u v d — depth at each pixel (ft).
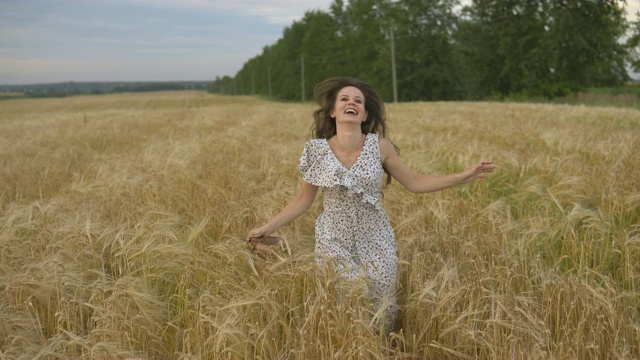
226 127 51.60
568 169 20.02
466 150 25.71
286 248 11.87
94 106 240.32
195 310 9.94
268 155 24.86
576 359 8.39
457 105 87.66
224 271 11.00
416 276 10.58
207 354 9.07
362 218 10.92
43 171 25.96
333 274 9.86
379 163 10.90
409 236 12.94
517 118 50.75
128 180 19.58
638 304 10.69
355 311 9.09
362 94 11.06
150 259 11.73
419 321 9.92
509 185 19.48
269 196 16.55
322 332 8.91
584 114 55.16
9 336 9.58
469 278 10.27
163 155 27.17
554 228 14.14
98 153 35.63
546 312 9.65
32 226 14.46
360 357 8.34
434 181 11.23
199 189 17.81
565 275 12.25
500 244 12.34
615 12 142.92
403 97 183.73
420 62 176.96
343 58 236.43
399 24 177.88
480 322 9.68
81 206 16.87
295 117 62.18
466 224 13.71
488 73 162.20
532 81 147.84
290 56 283.59
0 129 67.77
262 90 354.54
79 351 9.70
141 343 9.67
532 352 8.40
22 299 10.53
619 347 8.81
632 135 31.45
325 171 10.70
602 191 16.55
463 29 170.50
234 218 14.20
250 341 8.91
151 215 14.73
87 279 11.79
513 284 10.66
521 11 153.99
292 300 10.09
